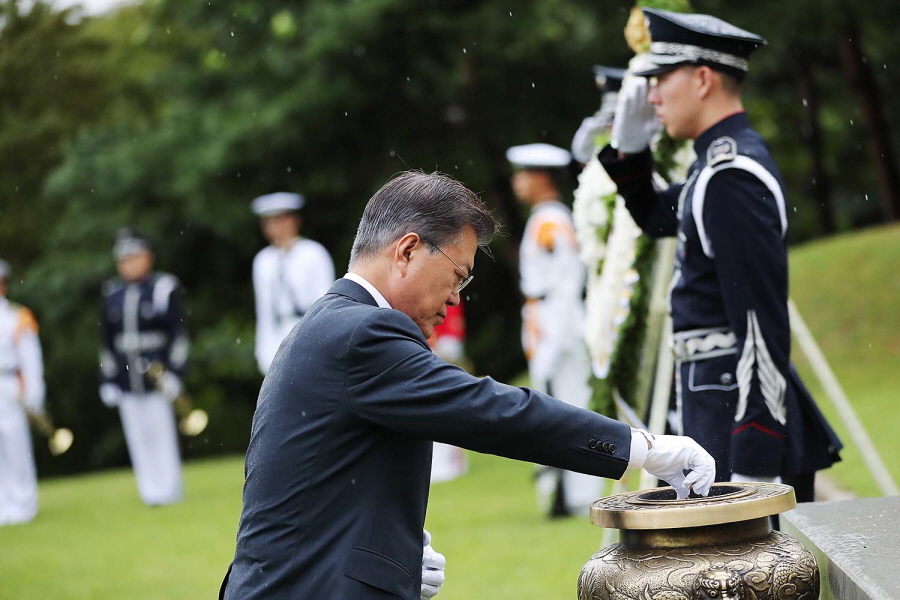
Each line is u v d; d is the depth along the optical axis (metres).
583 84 18.95
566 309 9.09
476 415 2.72
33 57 24.41
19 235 24.78
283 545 2.80
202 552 8.60
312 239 21.53
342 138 19.86
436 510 9.55
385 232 2.93
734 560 2.73
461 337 11.66
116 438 24.25
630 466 2.82
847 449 9.80
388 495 2.82
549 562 7.16
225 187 20.17
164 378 12.23
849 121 23.44
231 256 22.20
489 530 8.44
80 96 24.73
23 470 11.55
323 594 2.75
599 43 17.75
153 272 22.19
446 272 2.93
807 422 4.12
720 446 4.04
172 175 21.12
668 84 4.24
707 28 4.16
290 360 2.87
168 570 7.95
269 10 19.17
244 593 2.83
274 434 2.84
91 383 24.30
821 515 3.39
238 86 20.22
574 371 9.13
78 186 21.92
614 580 2.82
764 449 3.84
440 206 2.91
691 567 2.73
